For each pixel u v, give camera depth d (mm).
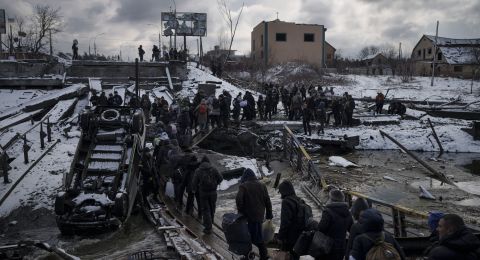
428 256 4488
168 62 35625
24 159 16219
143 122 13531
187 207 10953
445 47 72188
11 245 7965
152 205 11961
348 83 51844
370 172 18422
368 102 39812
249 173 7848
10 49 49875
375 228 4898
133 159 11445
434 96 45875
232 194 14367
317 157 21516
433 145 24609
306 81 50344
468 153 23984
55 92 28719
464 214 12875
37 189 13875
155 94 30266
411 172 18625
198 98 22422
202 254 7617
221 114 21891
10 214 12344
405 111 31250
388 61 76188
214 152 19406
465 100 43344
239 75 51594
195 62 45688
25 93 29141
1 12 40438
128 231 10055
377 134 24859
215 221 10859
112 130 12484
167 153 12992
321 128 24484
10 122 22000
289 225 6910
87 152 11703
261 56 63344
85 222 9734
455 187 16234
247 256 7594
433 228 5480
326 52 80625
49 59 36375
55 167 15875
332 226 6125
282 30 61969
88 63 34438
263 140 21484
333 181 16594
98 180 10664
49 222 11977
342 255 6145
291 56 62625
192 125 22141
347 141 22938
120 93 28672
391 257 4695
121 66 35000
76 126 21828
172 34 43938
